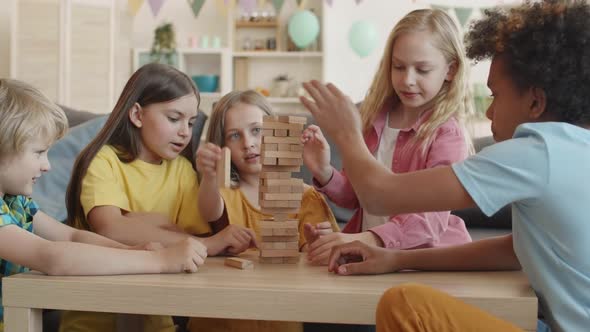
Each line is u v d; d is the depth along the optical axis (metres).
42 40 4.64
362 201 1.03
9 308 0.99
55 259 1.01
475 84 4.48
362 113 1.61
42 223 1.29
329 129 1.05
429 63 1.42
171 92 1.46
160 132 1.47
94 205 1.40
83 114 2.42
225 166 1.22
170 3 5.36
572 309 0.96
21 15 4.62
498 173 0.95
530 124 0.99
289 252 1.17
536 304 0.90
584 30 0.98
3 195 1.19
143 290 0.96
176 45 5.18
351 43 4.94
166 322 1.40
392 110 1.58
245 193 1.59
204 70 5.31
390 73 1.53
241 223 1.54
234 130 1.58
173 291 0.96
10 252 1.03
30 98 1.15
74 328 1.29
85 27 4.72
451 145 1.40
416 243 1.29
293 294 0.94
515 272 1.12
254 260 1.21
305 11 5.00
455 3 4.66
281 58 5.30
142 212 1.44
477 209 2.01
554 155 0.94
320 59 5.27
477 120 4.29
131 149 1.50
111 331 1.31
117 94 4.90
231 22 5.17
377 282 1.01
